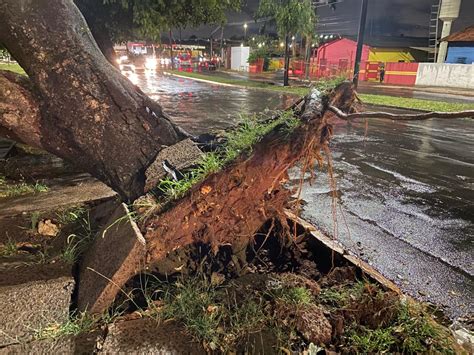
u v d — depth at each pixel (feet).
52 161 18.66
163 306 7.57
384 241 12.42
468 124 37.96
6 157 19.01
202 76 111.75
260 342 6.91
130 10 19.43
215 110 44.01
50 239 10.53
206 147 10.87
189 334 7.00
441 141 29.63
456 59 93.66
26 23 9.62
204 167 8.28
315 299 8.16
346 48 108.47
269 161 7.44
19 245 10.14
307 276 9.41
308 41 90.43
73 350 6.64
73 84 9.88
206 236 8.17
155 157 10.27
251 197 7.93
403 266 10.87
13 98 9.66
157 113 11.23
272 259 10.01
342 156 24.27
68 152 10.51
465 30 93.86
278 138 7.36
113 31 22.33
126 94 10.54
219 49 209.97
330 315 7.61
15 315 7.34
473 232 13.30
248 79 102.06
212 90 72.18
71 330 7.06
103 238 8.74
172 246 7.94
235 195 7.80
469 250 11.95
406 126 36.45
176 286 8.13
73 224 11.16
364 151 25.76
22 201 13.09
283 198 8.69
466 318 8.57
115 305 7.77
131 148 10.46
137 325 7.16
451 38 93.30
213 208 7.84
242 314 7.50
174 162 9.91
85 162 10.66
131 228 7.88
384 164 22.41
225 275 9.01
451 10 93.50
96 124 10.12
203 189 7.68
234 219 8.20
